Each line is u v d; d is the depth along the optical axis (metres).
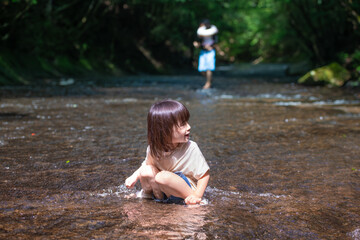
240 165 3.72
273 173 3.46
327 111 7.84
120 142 4.66
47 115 6.86
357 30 16.22
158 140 2.63
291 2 18.91
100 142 4.66
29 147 4.32
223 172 3.47
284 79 18.59
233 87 14.02
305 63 21.94
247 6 33.56
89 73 17.34
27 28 14.96
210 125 6.08
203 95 11.12
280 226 2.22
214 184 3.11
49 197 2.69
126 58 21.00
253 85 15.02
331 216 2.42
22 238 1.96
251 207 2.55
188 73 23.28
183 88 13.34
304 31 19.30
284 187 3.05
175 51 24.80
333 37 17.91
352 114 7.39
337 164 3.79
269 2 23.33
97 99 9.55
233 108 8.27
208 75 13.26
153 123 2.64
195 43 13.21
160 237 1.99
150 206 2.52
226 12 29.67
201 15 26.44
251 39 42.31
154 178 2.60
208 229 2.12
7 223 2.17
